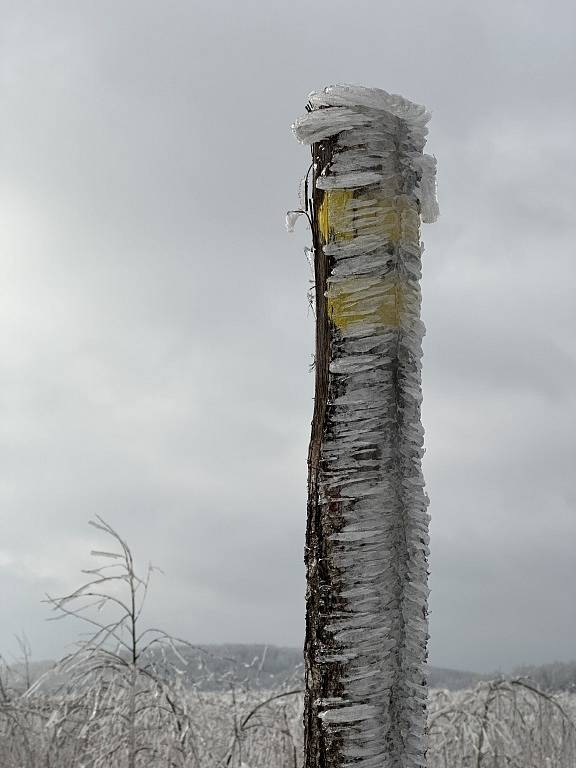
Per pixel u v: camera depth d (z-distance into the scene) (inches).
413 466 96.5
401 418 96.7
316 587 94.6
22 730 200.7
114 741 189.0
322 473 96.2
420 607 93.9
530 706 252.8
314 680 93.0
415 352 99.0
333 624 92.3
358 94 99.8
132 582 191.5
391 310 97.9
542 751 234.4
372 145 99.9
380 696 90.6
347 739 89.5
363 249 98.5
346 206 99.6
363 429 95.5
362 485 94.3
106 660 189.9
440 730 246.5
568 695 286.8
